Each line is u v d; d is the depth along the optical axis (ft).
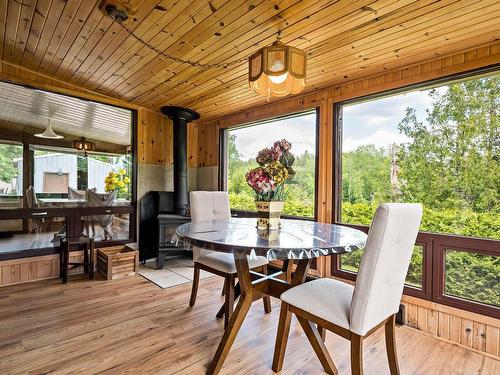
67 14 6.37
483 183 6.83
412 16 5.84
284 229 6.57
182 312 7.85
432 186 7.64
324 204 9.81
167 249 12.05
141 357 5.76
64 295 8.84
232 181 13.99
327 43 6.98
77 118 11.39
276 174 6.38
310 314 4.96
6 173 9.84
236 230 6.22
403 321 7.63
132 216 12.79
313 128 10.69
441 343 6.75
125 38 7.23
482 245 6.61
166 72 9.23
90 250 10.49
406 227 4.50
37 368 5.32
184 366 5.52
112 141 12.35
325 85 9.66
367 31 6.44
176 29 6.73
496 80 6.72
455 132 7.30
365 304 4.24
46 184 10.65
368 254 4.23
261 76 6.22
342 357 5.98
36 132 10.44
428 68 7.69
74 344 6.15
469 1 5.30
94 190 11.81
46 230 10.56
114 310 7.87
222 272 7.06
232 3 5.72
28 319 7.23
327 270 9.66
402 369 5.65
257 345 6.34
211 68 8.86
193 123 15.17
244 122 13.03
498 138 6.66
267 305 8.02
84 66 9.12
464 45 6.84
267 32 6.72
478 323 6.57
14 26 6.94
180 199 12.98
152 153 13.44
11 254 9.70
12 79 9.52
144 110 13.14
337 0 5.45
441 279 7.19
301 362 5.75
